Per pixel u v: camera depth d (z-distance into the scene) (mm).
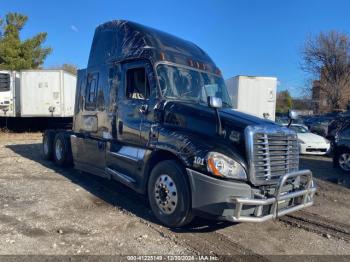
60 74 18969
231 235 5344
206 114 5355
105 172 7227
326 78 41688
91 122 7785
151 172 5695
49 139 10773
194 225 5637
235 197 4699
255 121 5227
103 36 7586
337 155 11508
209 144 4984
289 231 5660
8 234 5016
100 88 7473
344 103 40812
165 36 6758
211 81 6762
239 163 4848
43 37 35656
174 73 6250
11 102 19250
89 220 5691
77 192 7344
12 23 35281
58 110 19125
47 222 5539
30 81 18984
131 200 6871
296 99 51875
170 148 5359
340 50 40281
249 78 16922
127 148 6496
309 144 14391
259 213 4766
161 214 5484
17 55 33875
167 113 5754
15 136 18562
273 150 5125
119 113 6738
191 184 4969
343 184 9336
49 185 7855
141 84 6328
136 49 6492
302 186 5402
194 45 7309
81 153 8250
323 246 5121
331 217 6461
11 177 8555
